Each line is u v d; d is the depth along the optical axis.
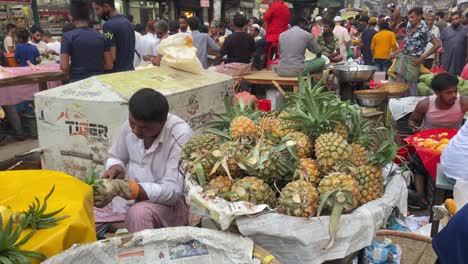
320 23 13.52
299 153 2.01
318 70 6.91
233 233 1.71
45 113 3.49
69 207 1.75
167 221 2.51
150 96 2.28
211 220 1.92
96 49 4.82
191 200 1.76
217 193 1.77
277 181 1.93
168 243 1.69
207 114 3.97
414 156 4.18
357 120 2.25
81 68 4.82
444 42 9.28
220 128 2.51
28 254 1.47
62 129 3.45
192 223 2.88
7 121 6.65
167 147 2.52
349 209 1.68
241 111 2.58
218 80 4.16
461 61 9.09
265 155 1.84
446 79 4.07
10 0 9.80
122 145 2.70
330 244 1.60
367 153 2.07
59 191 1.89
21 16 10.23
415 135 4.15
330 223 1.61
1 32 9.84
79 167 3.47
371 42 11.92
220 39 11.56
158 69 4.03
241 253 1.60
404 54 7.17
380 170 1.94
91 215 1.91
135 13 15.93
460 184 2.69
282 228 1.60
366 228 1.67
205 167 1.87
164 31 7.75
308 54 7.66
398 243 2.64
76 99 3.30
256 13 25.06
